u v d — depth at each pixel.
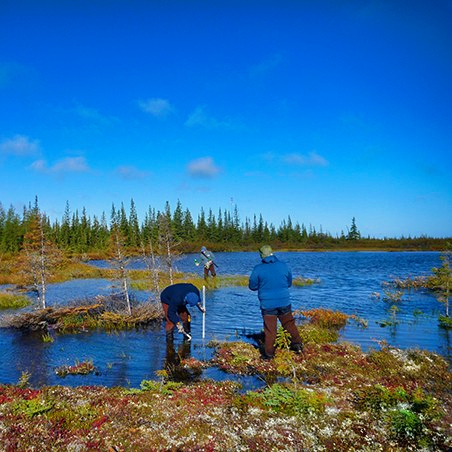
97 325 14.91
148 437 5.92
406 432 6.07
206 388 8.10
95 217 92.88
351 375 8.95
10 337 13.37
